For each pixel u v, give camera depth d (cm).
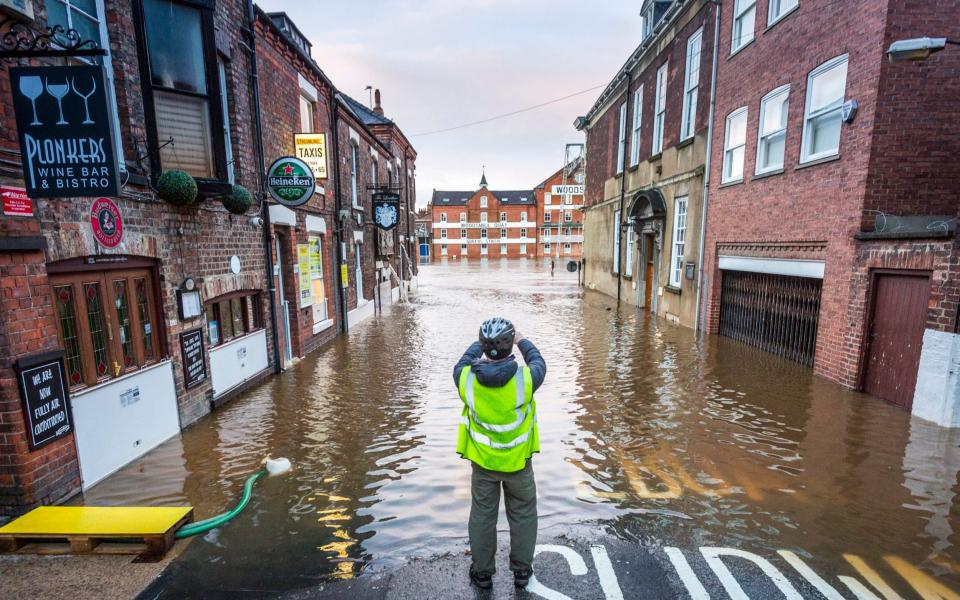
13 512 370
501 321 281
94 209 439
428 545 343
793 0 831
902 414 591
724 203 1052
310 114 1076
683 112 1261
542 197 6262
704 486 423
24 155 347
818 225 756
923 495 400
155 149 519
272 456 498
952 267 532
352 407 651
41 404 380
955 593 284
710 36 1110
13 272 363
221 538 351
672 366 838
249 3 739
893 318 627
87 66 343
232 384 697
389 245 1891
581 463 472
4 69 355
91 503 405
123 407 476
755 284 976
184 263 581
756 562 316
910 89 634
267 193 800
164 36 524
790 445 505
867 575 301
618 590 290
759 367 825
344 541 348
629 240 1773
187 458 494
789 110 824
